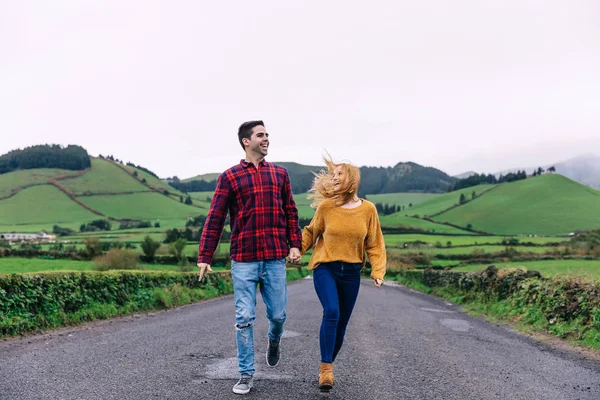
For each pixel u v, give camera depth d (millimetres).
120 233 127125
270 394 4227
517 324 10930
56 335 7445
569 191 154750
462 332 9258
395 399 4207
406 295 23703
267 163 4676
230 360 5621
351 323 9805
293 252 4668
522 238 105688
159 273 14883
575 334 8570
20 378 4465
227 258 57250
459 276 21500
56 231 136500
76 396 3943
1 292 7652
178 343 6719
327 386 4188
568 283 10055
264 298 4645
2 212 166375
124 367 5086
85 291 10039
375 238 4801
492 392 4555
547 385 4953
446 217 152125
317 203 4730
